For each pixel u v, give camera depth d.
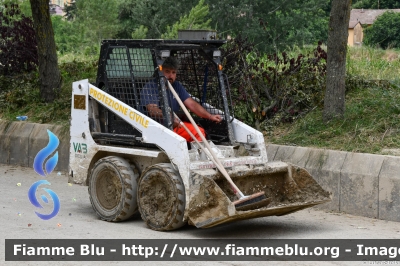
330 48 9.36
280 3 37.69
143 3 44.66
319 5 38.50
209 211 6.64
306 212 8.30
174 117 7.40
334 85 9.34
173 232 7.13
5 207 8.31
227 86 7.89
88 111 7.92
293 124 9.84
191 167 6.89
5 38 14.09
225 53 10.68
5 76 13.96
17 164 11.91
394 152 8.23
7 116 12.53
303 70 10.59
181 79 8.19
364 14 40.44
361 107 9.60
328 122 9.37
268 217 8.03
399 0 43.88
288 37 37.19
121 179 7.42
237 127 7.73
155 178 7.12
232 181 6.93
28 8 21.83
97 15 40.69
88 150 7.93
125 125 7.66
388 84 10.35
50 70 12.60
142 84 7.50
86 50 17.58
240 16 37.03
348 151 8.43
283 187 7.55
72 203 8.73
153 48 7.32
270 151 9.09
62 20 44.72
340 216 8.02
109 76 7.80
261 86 10.68
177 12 40.84
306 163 8.59
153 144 7.27
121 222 7.61
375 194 7.89
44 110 12.40
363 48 13.85
